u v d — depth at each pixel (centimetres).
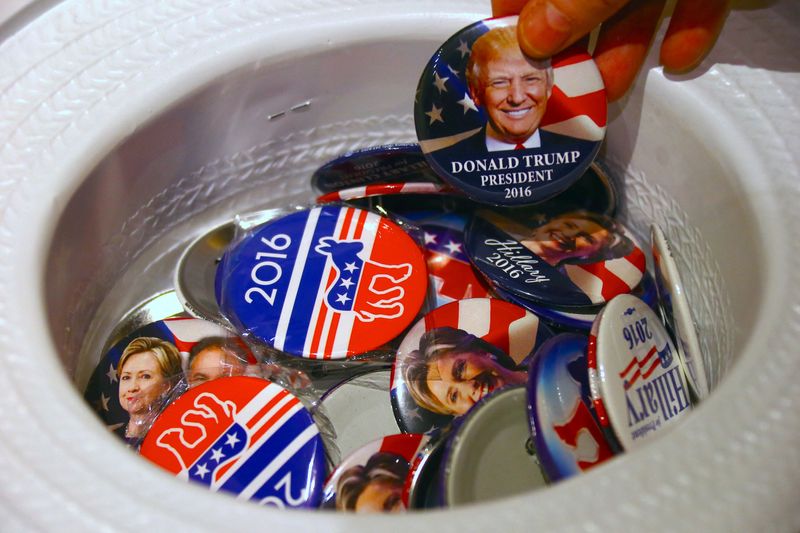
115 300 38
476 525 28
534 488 33
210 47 36
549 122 35
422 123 36
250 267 37
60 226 34
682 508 29
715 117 35
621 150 38
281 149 39
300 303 37
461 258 39
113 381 36
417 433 35
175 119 36
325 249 38
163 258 39
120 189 36
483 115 35
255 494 34
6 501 29
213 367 36
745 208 33
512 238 38
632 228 39
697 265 36
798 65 35
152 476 29
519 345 37
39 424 30
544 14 34
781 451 29
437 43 37
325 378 37
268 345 36
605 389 33
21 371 31
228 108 37
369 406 37
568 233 38
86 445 30
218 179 39
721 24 34
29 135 34
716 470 29
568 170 36
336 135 40
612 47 35
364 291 37
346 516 29
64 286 34
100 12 37
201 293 38
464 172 36
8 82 35
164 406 36
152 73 36
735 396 30
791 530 29
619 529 28
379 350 36
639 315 35
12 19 36
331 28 37
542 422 32
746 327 32
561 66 35
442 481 32
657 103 36
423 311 38
